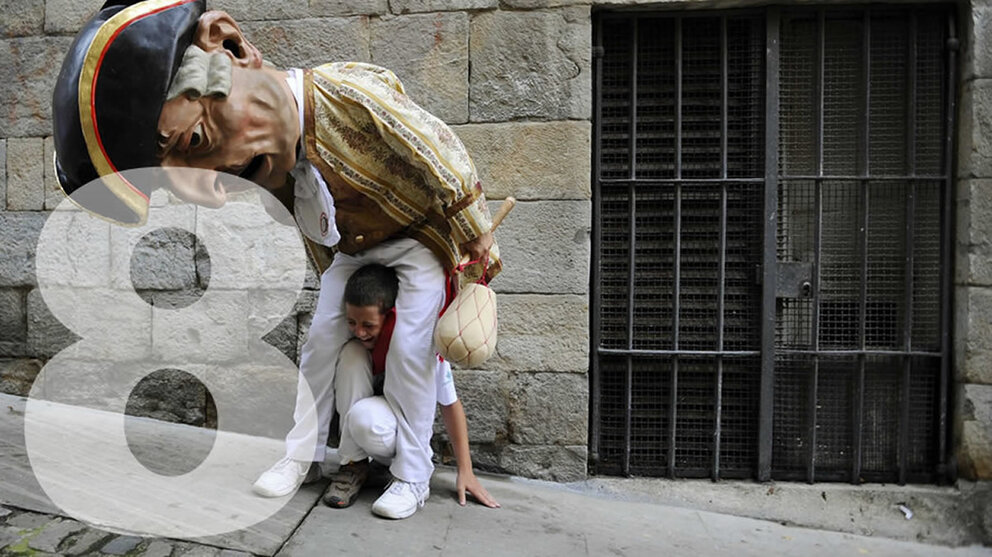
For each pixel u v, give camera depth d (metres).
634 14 2.66
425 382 2.08
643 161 2.74
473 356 1.98
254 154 1.61
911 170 2.62
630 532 2.24
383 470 2.40
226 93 1.52
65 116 1.42
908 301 2.62
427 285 2.07
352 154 1.81
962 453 2.54
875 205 2.69
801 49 2.69
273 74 1.68
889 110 2.68
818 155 2.65
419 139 1.77
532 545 2.04
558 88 2.60
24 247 2.89
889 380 2.68
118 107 1.40
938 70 2.63
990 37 2.50
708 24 2.70
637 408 2.74
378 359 2.16
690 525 2.36
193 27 1.52
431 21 2.65
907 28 2.65
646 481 2.67
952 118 2.60
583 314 2.61
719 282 2.68
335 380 2.22
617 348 2.74
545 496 2.47
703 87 2.71
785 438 2.70
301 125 1.73
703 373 2.73
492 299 2.04
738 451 2.72
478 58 2.63
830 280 2.70
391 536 1.99
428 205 1.98
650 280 2.74
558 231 2.61
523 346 2.63
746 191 2.70
